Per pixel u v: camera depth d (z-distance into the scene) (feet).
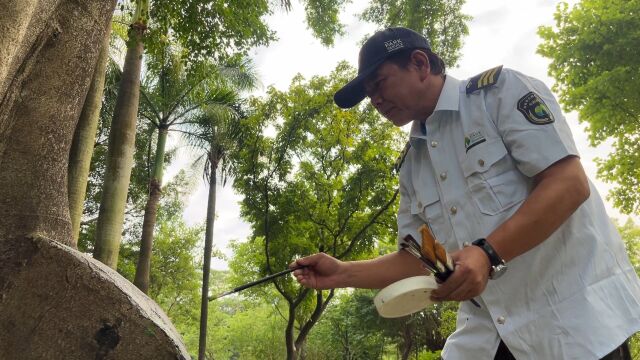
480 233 5.30
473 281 4.25
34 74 5.67
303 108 39.01
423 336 66.54
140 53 31.55
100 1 6.62
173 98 45.73
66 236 5.58
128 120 30.35
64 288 4.16
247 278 70.85
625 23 42.27
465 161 5.49
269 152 39.50
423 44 5.99
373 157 38.68
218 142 46.75
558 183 4.62
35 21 5.63
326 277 6.70
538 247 4.93
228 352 113.09
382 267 6.61
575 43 45.03
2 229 5.06
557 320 4.74
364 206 39.65
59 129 5.77
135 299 4.25
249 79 47.52
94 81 25.63
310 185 39.60
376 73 5.98
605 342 4.48
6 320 4.14
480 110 5.45
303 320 55.16
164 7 28.53
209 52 30.04
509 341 4.95
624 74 42.39
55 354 4.08
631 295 4.91
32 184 5.36
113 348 4.06
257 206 39.04
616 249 5.18
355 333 76.33
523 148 4.93
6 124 5.38
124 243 63.31
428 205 6.06
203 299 47.85
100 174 56.18
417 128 6.34
